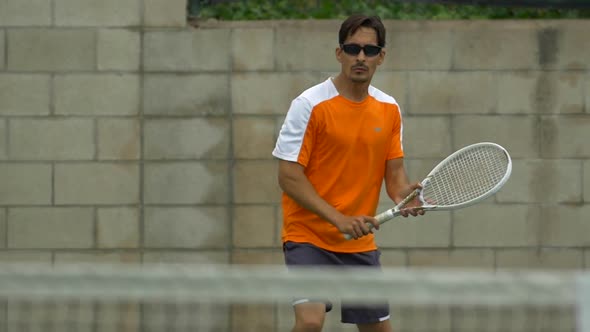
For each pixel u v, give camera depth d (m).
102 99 25.16
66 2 25.12
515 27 25.22
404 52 25.19
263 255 25.31
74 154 25.17
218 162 25.20
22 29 25.09
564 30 25.17
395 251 25.31
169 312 18.16
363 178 18.44
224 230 25.27
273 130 25.19
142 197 25.25
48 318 19.22
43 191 25.17
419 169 25.25
